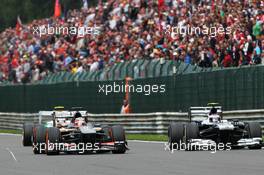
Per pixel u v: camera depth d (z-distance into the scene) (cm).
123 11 12662
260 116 7688
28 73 14625
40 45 14750
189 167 4356
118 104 10056
